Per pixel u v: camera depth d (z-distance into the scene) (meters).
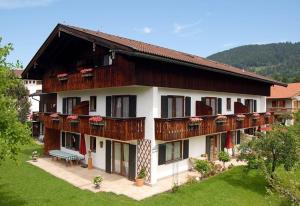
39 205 12.32
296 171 16.38
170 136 15.62
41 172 17.81
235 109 23.58
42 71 23.70
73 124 19.39
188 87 18.06
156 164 16.25
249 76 22.70
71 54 20.61
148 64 15.54
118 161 18.05
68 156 20.00
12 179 15.98
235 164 20.73
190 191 14.90
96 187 15.24
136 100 16.70
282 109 41.56
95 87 17.12
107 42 14.66
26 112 34.69
